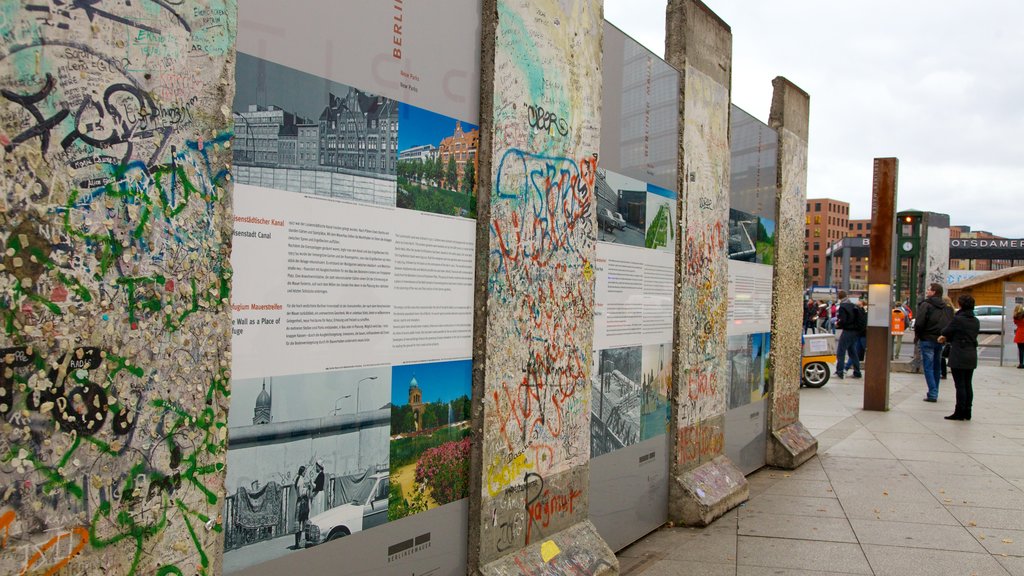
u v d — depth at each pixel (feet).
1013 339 78.64
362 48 10.03
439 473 11.77
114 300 6.80
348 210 9.84
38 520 6.31
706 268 21.65
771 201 28.14
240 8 8.32
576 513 15.25
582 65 15.01
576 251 14.92
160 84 7.11
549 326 14.14
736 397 25.16
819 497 23.45
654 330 18.97
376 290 10.36
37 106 6.19
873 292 42.57
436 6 11.39
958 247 203.31
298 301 9.16
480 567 12.44
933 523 20.48
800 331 31.40
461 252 12.12
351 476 10.06
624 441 17.63
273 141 8.77
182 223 7.36
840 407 43.98
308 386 9.34
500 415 12.85
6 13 5.98
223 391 7.82
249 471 8.63
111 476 6.83
